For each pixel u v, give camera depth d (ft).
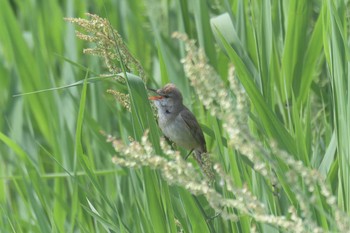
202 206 31.22
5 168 40.45
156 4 47.85
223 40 33.04
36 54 45.16
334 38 31.91
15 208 41.09
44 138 46.80
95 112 44.24
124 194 37.45
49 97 43.11
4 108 45.09
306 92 39.06
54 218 32.96
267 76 36.55
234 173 31.19
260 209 21.68
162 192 30.01
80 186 32.40
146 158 21.86
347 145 30.27
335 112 31.65
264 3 37.63
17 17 57.41
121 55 30.89
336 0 34.37
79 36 30.66
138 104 30.14
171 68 43.14
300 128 32.60
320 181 21.24
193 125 38.83
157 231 29.94
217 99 21.11
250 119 33.94
